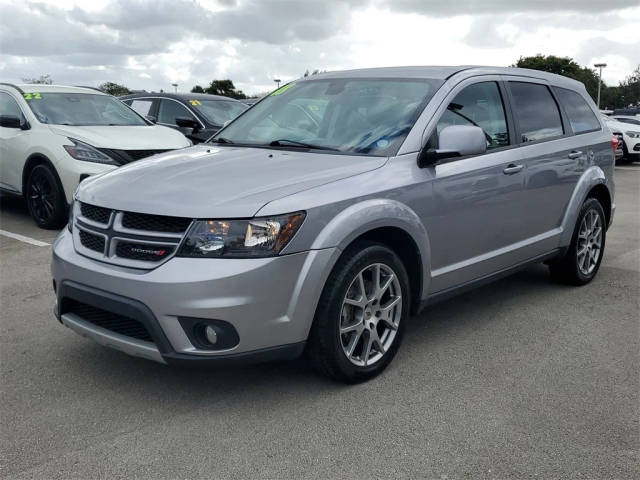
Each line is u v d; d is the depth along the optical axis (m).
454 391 3.59
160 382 3.66
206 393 3.53
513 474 2.80
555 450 2.99
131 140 7.66
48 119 7.95
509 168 4.53
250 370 3.81
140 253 3.24
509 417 3.30
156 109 10.32
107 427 3.17
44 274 5.79
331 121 4.30
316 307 3.34
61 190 7.34
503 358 4.07
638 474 2.81
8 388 3.58
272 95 4.99
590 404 3.45
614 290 5.58
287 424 3.21
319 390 3.57
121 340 3.30
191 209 3.17
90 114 8.35
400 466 2.86
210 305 3.05
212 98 10.60
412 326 4.65
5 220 8.18
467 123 4.32
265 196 3.24
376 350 3.75
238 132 4.65
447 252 4.12
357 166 3.68
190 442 3.04
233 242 3.11
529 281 5.85
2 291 5.29
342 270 3.39
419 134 3.96
